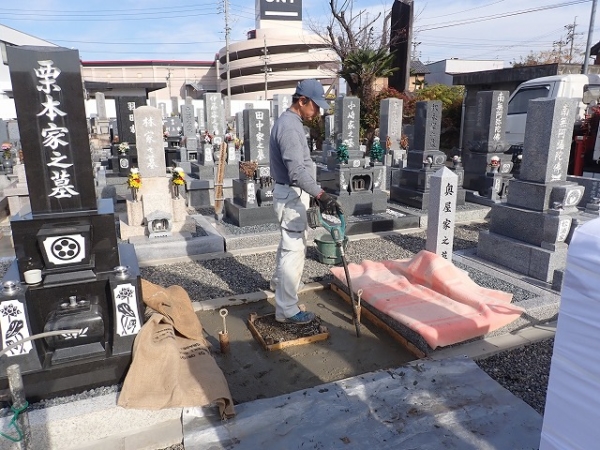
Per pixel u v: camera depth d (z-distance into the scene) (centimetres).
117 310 248
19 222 238
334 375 286
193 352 270
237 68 3950
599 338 120
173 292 325
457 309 332
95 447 221
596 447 124
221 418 231
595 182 616
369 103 1432
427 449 212
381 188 808
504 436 220
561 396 134
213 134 1229
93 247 255
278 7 4034
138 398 230
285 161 298
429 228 446
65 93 237
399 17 1659
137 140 527
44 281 242
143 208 541
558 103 412
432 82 2878
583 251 123
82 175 249
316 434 222
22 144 237
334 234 325
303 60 3903
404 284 380
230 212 643
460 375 270
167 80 3841
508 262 452
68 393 242
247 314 371
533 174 441
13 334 230
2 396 230
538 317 350
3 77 2402
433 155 757
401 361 303
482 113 811
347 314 372
